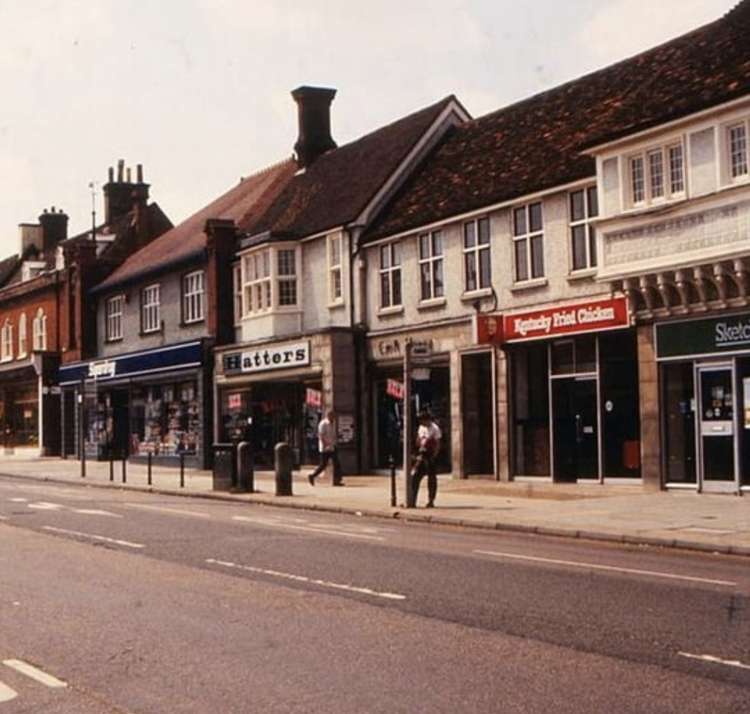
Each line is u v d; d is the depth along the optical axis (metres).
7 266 65.75
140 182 54.34
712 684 7.58
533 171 27.31
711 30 26.23
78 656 8.76
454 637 9.30
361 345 32.72
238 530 18.61
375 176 33.78
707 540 16.09
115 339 48.00
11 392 58.25
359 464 32.78
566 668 8.10
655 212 22.69
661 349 23.44
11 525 19.50
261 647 9.00
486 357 28.88
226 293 39.59
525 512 20.81
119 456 47.59
